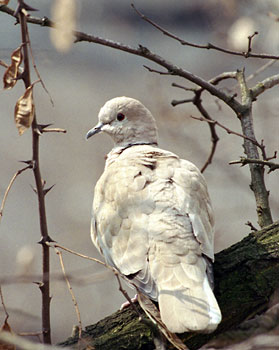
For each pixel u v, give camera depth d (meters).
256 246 8.23
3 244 16.30
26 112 7.09
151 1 21.88
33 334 6.94
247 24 12.01
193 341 8.02
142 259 8.04
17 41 20.88
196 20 21.58
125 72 20.97
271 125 15.02
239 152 15.66
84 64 20.89
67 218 16.75
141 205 8.45
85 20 21.45
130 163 9.06
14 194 17.78
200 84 9.88
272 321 7.91
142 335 8.02
